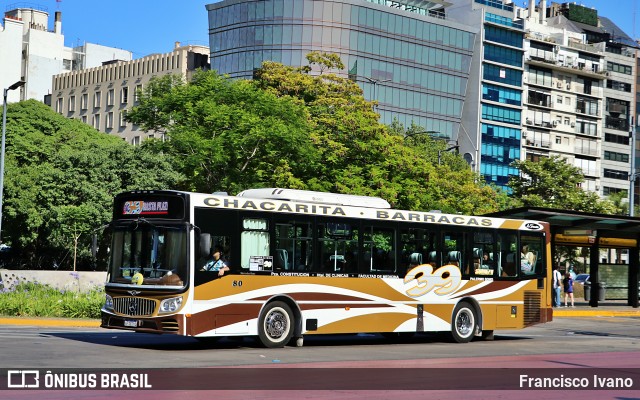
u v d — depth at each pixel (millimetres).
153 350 18359
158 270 18062
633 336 27984
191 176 41375
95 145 54031
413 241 22141
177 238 18047
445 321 22688
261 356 17516
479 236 23703
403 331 21641
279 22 92625
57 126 67562
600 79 126438
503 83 113375
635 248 42875
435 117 102812
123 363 15320
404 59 99375
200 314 18047
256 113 41062
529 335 27484
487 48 111500
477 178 64938
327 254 20312
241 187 39875
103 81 119625
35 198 53781
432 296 22391
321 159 43219
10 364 14617
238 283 18672
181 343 20703
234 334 18578
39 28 131500
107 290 18625
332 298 20281
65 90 125000
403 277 21766
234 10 95062
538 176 74812
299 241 19828
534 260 25047
